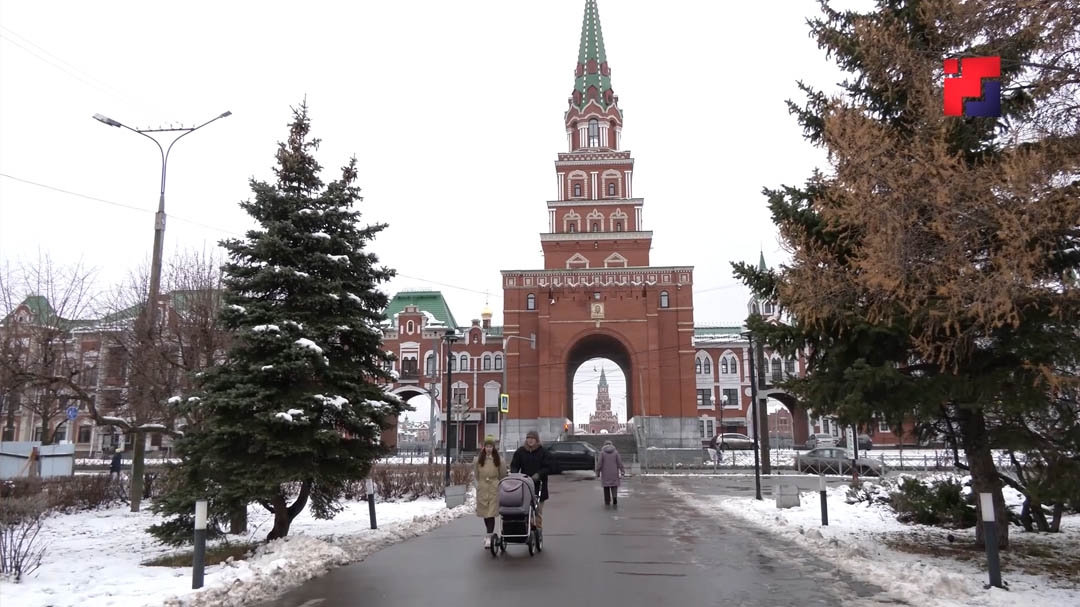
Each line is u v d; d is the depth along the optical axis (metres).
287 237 13.41
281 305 13.20
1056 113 8.82
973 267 8.17
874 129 9.02
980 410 10.10
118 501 21.14
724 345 76.25
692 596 8.78
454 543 13.44
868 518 16.77
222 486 11.92
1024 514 13.87
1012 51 8.80
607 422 148.62
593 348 62.53
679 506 20.80
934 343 9.33
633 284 56.25
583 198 62.56
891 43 9.44
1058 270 9.20
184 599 8.37
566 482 33.09
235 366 12.82
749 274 12.58
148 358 18.83
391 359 14.59
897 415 10.58
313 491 13.48
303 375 12.65
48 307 22.95
